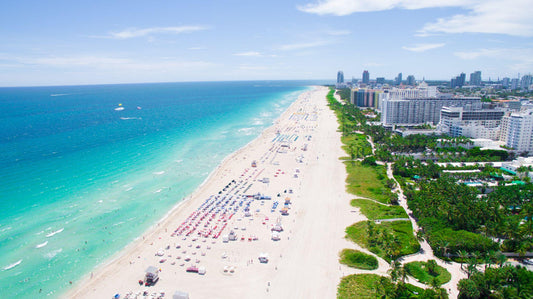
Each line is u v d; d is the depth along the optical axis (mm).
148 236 136750
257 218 152125
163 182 198625
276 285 104750
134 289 104000
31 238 133750
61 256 122750
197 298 99188
